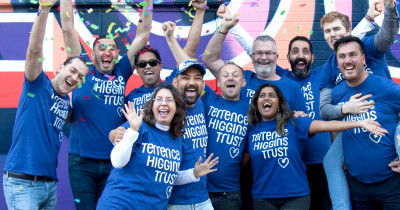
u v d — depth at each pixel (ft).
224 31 15.88
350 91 14.38
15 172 13.46
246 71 16.48
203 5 16.26
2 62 18.30
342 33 16.26
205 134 14.38
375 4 16.87
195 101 14.33
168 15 18.81
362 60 13.94
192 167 13.66
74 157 14.99
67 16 15.33
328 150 15.17
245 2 18.98
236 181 14.73
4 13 18.48
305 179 14.23
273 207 14.10
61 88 13.94
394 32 14.49
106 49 15.19
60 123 14.23
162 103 12.52
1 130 18.02
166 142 12.70
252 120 14.66
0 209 17.65
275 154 14.10
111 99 15.15
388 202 13.83
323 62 18.92
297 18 19.03
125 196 12.10
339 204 14.29
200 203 13.53
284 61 18.88
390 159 13.75
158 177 12.35
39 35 13.24
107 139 14.97
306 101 16.17
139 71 15.58
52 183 14.08
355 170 14.12
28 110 13.66
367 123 13.01
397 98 13.85
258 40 15.89
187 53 16.17
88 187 14.88
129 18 17.16
